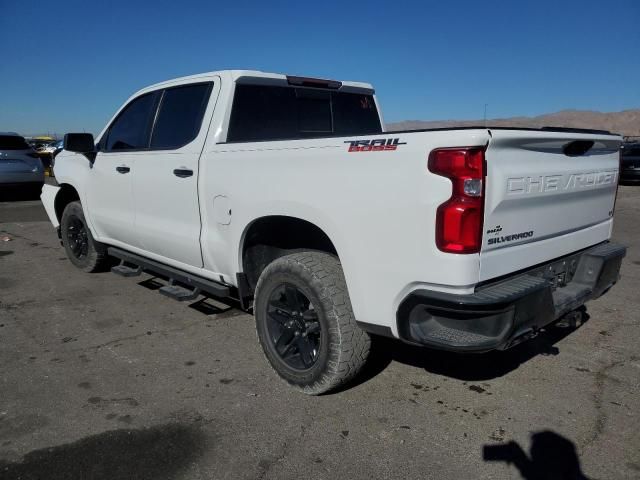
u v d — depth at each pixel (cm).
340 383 327
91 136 523
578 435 298
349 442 292
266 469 270
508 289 271
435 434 300
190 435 298
